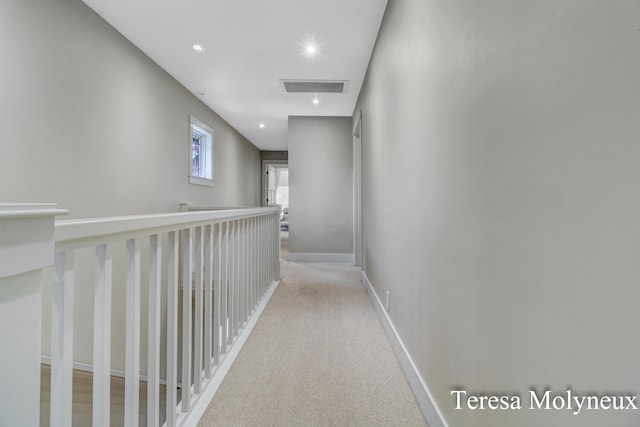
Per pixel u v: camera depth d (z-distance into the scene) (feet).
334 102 14.33
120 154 8.86
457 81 3.49
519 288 2.41
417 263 5.06
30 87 6.26
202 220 4.97
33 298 2.04
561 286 1.98
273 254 12.39
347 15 7.84
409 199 5.50
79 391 6.61
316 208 16.79
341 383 5.48
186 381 4.49
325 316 8.70
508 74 2.52
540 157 2.16
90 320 7.41
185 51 9.70
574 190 1.87
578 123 1.83
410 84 5.39
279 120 17.48
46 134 6.60
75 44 7.27
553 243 2.05
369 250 10.59
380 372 5.83
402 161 5.98
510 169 2.51
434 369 4.28
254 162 24.99
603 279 1.69
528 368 2.31
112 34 8.43
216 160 16.29
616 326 1.62
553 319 2.05
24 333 2.00
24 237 1.94
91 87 7.76
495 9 2.70
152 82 10.32
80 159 7.46
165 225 3.84
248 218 8.04
